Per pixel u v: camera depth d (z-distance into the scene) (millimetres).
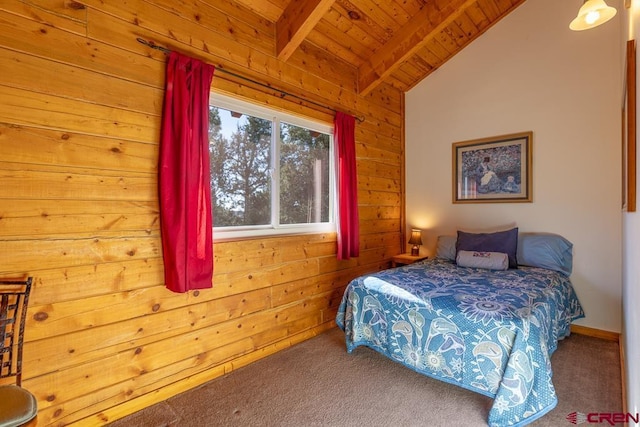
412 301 2168
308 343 2812
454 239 3564
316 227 3098
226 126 2389
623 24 2371
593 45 2957
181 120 1956
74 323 1673
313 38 2930
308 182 3061
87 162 1710
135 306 1883
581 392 2004
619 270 2840
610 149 2885
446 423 1751
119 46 1817
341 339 2893
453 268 3025
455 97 3801
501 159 3477
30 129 1547
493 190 3539
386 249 3932
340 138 3131
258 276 2529
